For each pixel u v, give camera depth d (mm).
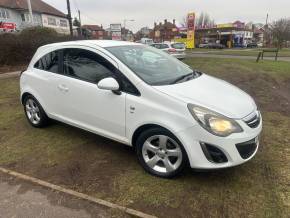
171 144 3504
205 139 3238
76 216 3012
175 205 3154
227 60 20547
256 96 8203
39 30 21781
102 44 4301
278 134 5043
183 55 21594
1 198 3312
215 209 3096
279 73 12883
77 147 4543
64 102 4531
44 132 5137
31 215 3035
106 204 3174
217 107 3385
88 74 4207
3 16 47719
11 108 6715
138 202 3201
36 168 3936
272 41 60406
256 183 3549
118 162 4066
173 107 3389
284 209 3090
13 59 16781
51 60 4758
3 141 4809
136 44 4789
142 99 3605
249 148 3428
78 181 3611
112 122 3957
